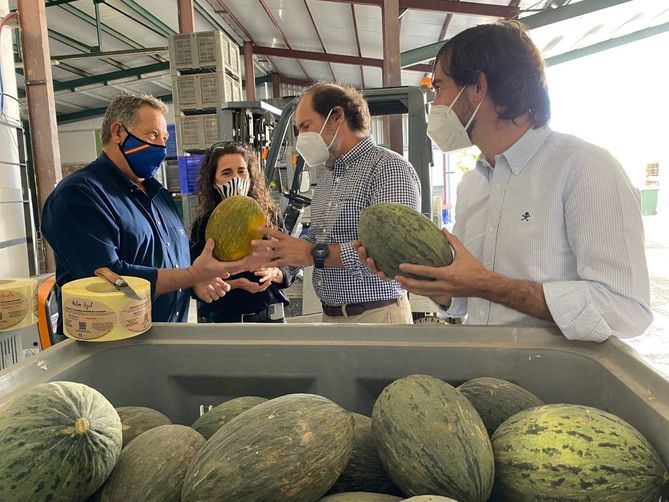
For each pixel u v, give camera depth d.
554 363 1.29
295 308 4.52
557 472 0.96
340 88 2.77
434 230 1.48
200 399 1.44
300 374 1.37
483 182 1.86
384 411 1.08
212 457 0.97
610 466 0.94
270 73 20.92
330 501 0.99
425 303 4.31
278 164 6.03
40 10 5.96
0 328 1.90
